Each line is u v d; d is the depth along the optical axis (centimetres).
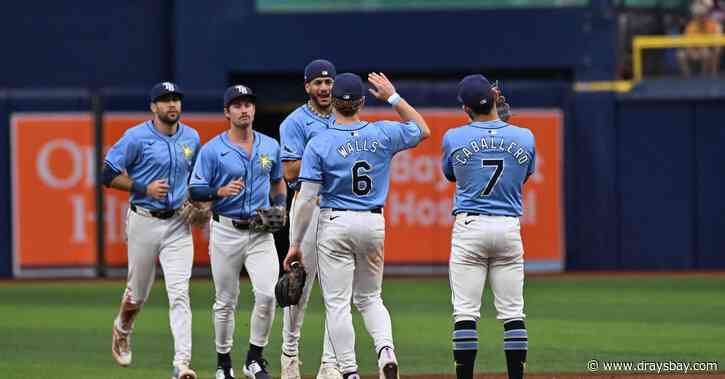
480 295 3238
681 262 7238
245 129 3522
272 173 3619
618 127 7262
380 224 3231
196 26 7600
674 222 7238
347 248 3212
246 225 3512
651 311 5384
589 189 7262
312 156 3191
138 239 3588
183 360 3422
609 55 7362
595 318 5153
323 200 3241
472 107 3238
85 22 7800
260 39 7594
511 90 7062
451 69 7556
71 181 7006
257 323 3550
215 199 3478
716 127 7194
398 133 3247
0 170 7006
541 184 7075
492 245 3189
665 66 7662
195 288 6400
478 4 7519
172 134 3619
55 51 7800
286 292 3253
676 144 7225
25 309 5631
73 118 6988
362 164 3198
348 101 3206
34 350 4375
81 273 7025
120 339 3797
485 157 3186
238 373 3894
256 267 3525
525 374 3756
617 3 7569
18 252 7019
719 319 5100
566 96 7106
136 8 7800
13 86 7800
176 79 7631
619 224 7256
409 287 6488
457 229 3231
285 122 3584
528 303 5719
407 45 7569
